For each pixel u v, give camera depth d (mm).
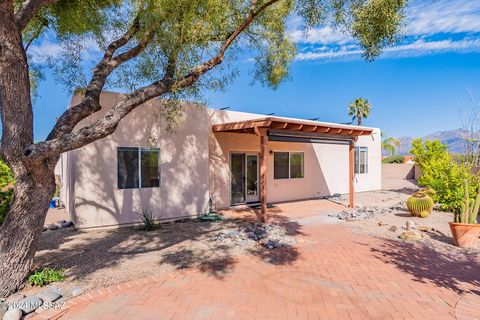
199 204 10500
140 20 5848
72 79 7113
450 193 9188
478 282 4766
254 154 13336
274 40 8109
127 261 5801
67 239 7516
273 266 5516
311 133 10820
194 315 3764
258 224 8875
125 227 8898
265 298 4238
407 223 8383
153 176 9500
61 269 5281
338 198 15289
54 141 4238
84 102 5062
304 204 13312
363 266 5488
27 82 4469
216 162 11852
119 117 4641
